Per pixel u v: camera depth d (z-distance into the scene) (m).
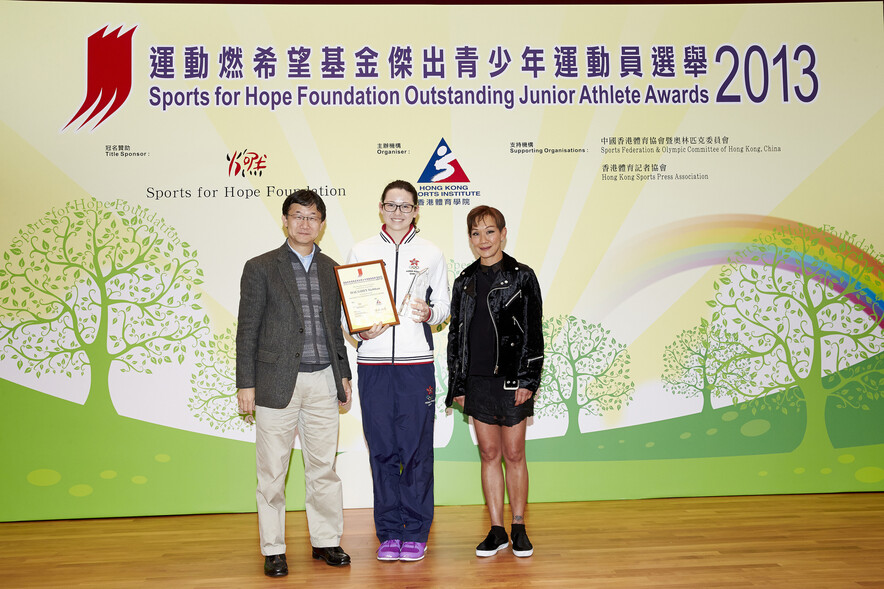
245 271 2.78
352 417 3.59
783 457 3.71
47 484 3.46
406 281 2.89
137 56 3.53
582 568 2.67
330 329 2.79
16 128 3.46
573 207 3.66
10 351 3.45
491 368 2.87
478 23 3.65
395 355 2.82
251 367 2.74
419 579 2.59
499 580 2.56
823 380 3.72
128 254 3.51
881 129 3.76
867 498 3.62
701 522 3.24
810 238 3.73
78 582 2.61
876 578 2.53
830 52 3.75
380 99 3.62
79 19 3.50
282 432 2.72
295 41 3.59
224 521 3.40
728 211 3.71
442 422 3.61
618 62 3.69
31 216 3.46
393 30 3.62
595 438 3.65
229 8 3.57
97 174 3.50
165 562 2.82
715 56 3.72
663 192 3.69
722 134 3.72
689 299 3.69
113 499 3.49
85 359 3.48
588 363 3.66
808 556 2.77
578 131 3.67
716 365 3.69
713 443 3.69
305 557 2.88
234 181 3.55
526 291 2.89
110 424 3.49
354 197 3.59
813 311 3.73
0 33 3.46
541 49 3.67
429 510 2.87
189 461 3.53
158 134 3.53
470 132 3.64
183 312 3.53
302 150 3.58
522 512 2.91
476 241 2.89
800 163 3.74
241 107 3.56
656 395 3.66
